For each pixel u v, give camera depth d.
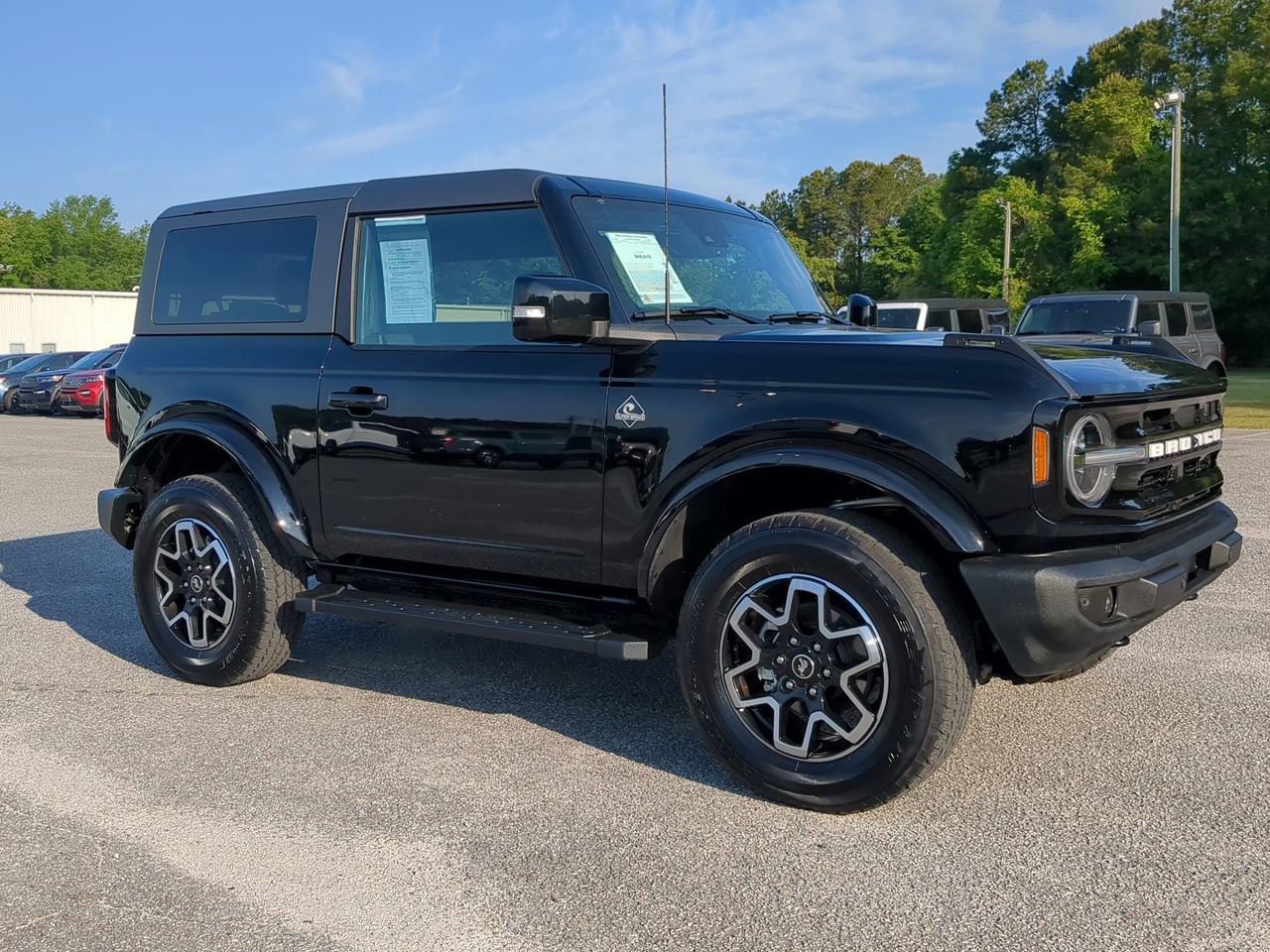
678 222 4.21
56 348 49.34
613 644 3.64
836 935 2.67
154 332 4.95
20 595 6.59
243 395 4.52
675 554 3.62
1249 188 48.66
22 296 48.19
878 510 3.51
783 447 3.34
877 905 2.81
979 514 3.11
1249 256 49.03
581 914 2.79
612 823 3.33
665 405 3.54
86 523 9.34
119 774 3.77
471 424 3.90
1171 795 3.46
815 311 4.45
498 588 4.04
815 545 3.26
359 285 4.37
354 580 4.48
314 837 3.27
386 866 3.07
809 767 3.34
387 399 4.11
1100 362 3.52
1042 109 71.94
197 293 4.85
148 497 5.12
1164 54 58.38
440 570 4.17
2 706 4.50
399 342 4.23
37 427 21.52
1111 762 3.74
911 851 3.11
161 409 4.77
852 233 113.38
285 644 4.64
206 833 3.30
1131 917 2.73
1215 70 52.41
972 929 2.69
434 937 2.70
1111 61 63.06
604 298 3.46
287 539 4.39
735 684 3.49
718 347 3.53
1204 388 3.74
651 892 2.91
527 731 4.16
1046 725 4.09
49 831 3.32
